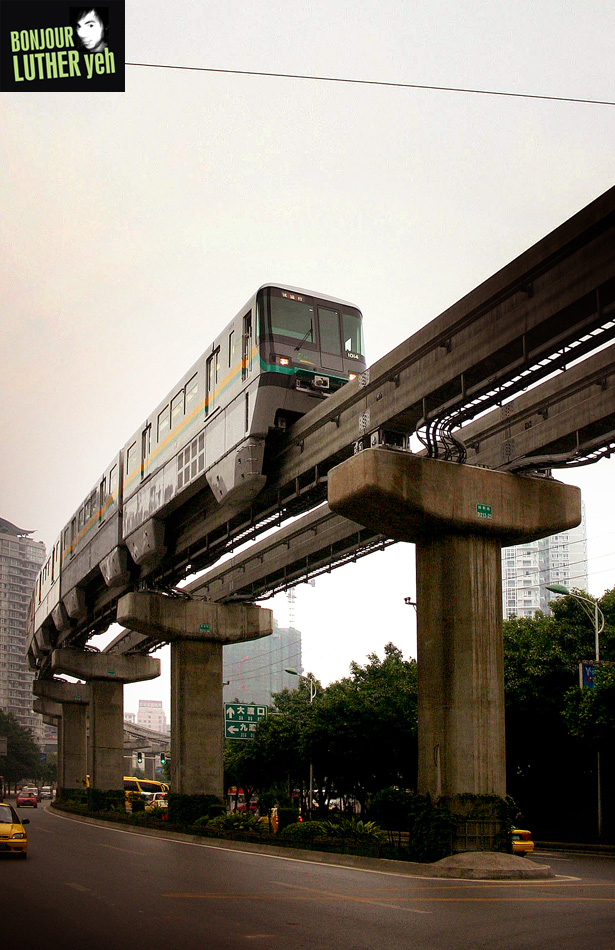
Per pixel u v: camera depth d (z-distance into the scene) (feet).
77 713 301.63
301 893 62.75
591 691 124.98
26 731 574.56
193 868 81.92
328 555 145.89
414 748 163.02
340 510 95.45
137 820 170.09
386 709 163.43
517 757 157.07
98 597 201.46
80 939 42.04
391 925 47.85
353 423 102.99
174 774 162.40
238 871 79.77
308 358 114.62
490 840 88.94
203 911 52.06
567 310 75.46
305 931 45.32
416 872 85.51
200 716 164.55
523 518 97.76
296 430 113.29
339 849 99.45
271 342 113.09
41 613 252.83
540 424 103.24
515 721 148.66
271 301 114.93
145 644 231.50
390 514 93.35
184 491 135.03
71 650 236.84
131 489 161.38
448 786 91.25
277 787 207.51
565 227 73.82
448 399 92.07
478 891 67.56
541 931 46.24
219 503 122.83
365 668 201.77
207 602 169.58
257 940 42.19
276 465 119.55
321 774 185.88
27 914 50.39
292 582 158.81
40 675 295.48
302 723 195.93
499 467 99.60
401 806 147.54
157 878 71.31
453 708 92.38
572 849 141.38
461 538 95.86
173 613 165.48
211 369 130.11
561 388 99.86
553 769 160.66
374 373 97.81
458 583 94.79
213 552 146.20
